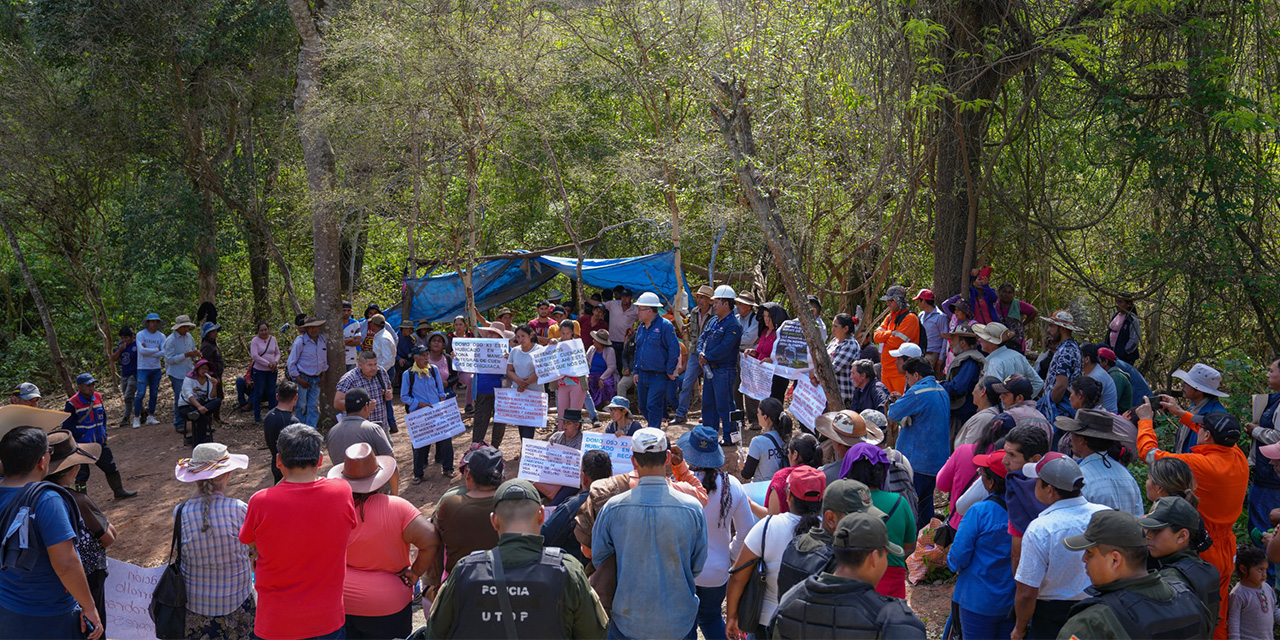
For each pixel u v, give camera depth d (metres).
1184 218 11.41
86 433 11.07
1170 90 11.44
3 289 26.42
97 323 21.25
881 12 11.35
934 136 12.23
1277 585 5.93
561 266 17.70
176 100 18.36
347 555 5.18
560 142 19.48
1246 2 10.93
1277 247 11.70
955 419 8.95
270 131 20.12
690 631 4.51
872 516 3.55
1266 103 11.52
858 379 8.51
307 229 19.44
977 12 11.80
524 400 10.46
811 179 12.34
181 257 20.27
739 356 11.82
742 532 5.47
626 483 5.09
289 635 4.56
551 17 14.02
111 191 21.42
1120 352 11.82
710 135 13.49
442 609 3.77
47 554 4.91
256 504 4.60
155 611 5.41
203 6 17.77
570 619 3.83
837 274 13.28
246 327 26.22
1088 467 5.24
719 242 15.95
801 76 12.25
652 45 13.59
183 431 14.52
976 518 4.99
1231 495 5.39
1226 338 11.83
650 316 11.55
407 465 11.70
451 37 12.86
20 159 18.45
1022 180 13.32
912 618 3.40
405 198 16.69
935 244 12.82
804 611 3.47
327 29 15.19
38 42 17.59
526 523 3.89
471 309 13.98
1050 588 4.45
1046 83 12.69
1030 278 15.56
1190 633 3.55
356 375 10.34
